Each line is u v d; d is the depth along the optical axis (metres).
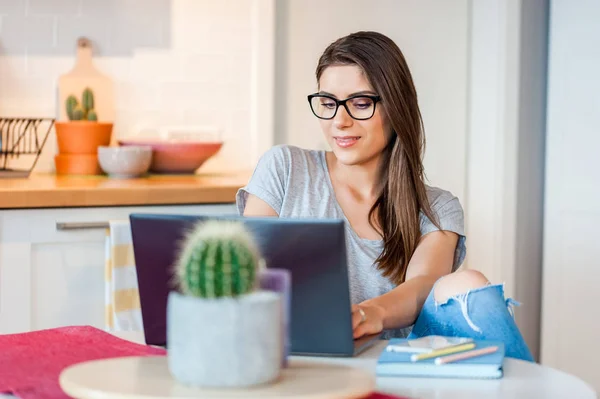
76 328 1.76
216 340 1.24
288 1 3.63
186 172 3.44
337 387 1.27
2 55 3.39
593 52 3.65
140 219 1.52
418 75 3.80
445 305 1.76
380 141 2.11
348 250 2.09
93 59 3.49
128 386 1.25
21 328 2.84
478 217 3.86
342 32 3.70
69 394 1.26
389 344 1.57
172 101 3.59
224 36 3.62
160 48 3.56
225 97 3.64
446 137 3.86
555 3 3.76
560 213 3.79
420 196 2.13
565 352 3.79
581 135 3.70
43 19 3.42
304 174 2.22
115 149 3.19
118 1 3.49
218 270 1.23
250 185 2.24
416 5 3.78
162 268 1.53
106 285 2.88
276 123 3.68
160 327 1.59
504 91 3.74
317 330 1.54
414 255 2.12
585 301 3.72
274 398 1.21
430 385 1.41
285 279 1.34
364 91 2.06
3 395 1.35
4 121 3.37
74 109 3.40
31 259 2.83
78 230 2.87
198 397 1.21
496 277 3.80
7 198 2.77
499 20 3.73
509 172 3.77
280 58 3.65
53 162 3.46
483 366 1.45
